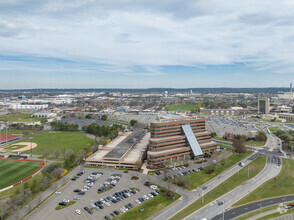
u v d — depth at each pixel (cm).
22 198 15012
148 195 16750
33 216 13925
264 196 16900
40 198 15812
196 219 13888
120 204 15500
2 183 18750
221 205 15600
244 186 18600
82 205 15325
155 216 14225
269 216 14225
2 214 13550
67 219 13675
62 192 17175
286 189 17975
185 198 16550
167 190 17188
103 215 14162
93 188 17888
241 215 14362
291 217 14100
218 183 19150
